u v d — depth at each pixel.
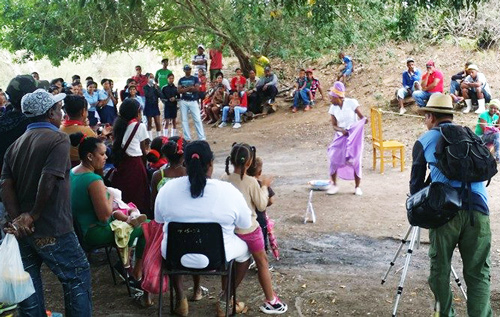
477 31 17.30
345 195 9.34
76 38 17.80
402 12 9.70
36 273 4.16
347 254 6.67
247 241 4.77
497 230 7.35
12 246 3.86
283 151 14.02
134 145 6.16
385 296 5.43
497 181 9.88
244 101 17.42
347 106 8.99
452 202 4.16
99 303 5.33
